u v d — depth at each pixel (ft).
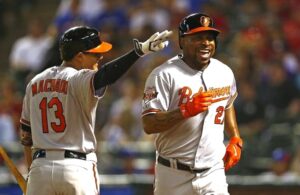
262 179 109.91
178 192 66.13
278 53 149.38
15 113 142.41
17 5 192.34
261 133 130.21
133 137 132.16
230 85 67.05
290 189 107.55
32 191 65.82
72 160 64.90
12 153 128.26
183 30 64.95
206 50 64.90
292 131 128.57
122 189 110.01
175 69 65.26
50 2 192.95
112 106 138.51
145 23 157.17
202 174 65.62
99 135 135.23
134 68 146.10
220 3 162.81
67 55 66.08
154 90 64.69
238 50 149.38
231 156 68.39
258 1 164.86
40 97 66.03
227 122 69.77
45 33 174.29
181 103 65.05
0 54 186.80
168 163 66.28
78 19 158.61
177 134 65.46
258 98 137.49
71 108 64.80
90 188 65.21
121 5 162.09
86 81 63.05
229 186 109.09
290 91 140.46
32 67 156.04
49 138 65.41
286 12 162.40
